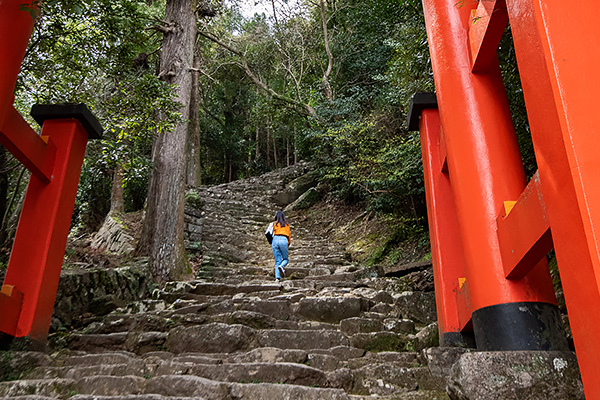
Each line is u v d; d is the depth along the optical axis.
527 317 1.91
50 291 3.14
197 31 10.19
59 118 3.55
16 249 3.10
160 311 4.12
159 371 2.61
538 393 1.63
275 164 19.97
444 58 2.62
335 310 4.00
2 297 2.74
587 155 1.15
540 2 1.31
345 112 10.08
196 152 12.93
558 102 1.21
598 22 1.24
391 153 6.96
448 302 2.84
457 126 2.41
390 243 7.47
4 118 2.66
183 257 6.38
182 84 7.28
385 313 4.10
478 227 2.15
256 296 4.72
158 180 6.60
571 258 1.19
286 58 13.87
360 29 12.82
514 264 1.86
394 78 7.11
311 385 2.42
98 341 3.44
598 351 1.07
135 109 5.13
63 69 5.34
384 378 2.50
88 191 10.54
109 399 2.03
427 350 2.64
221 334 3.27
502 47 3.51
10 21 2.75
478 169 2.24
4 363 2.59
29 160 3.05
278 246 5.81
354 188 9.70
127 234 7.98
